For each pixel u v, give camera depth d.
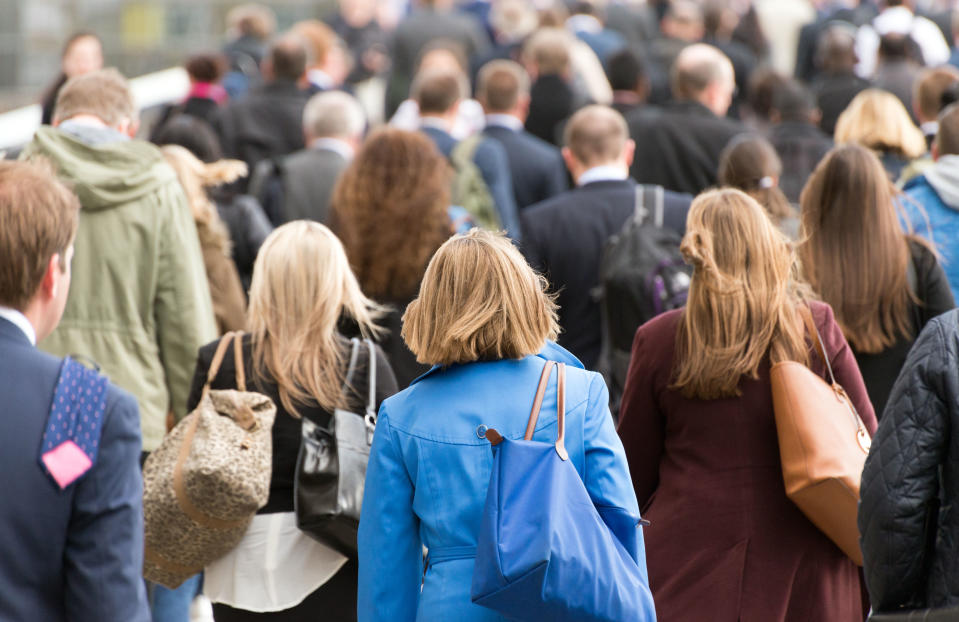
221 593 10.24
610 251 13.43
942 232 13.01
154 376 12.38
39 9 40.00
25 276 7.03
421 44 33.75
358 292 10.84
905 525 7.90
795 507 9.62
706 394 9.69
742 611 9.50
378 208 13.98
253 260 16.19
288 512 10.20
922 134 17.84
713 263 9.68
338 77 31.31
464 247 8.00
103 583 6.80
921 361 8.02
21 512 6.75
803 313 9.86
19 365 6.95
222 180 14.37
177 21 43.44
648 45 34.69
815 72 33.84
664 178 20.25
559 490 7.30
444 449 7.80
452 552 7.71
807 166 19.42
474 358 7.93
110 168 12.22
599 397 8.00
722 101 20.59
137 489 7.04
